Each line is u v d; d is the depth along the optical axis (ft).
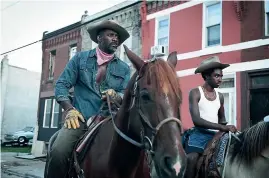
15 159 54.34
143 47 47.67
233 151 12.45
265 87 33.14
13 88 107.65
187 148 13.56
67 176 9.61
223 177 11.94
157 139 6.64
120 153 8.28
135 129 7.59
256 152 11.69
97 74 10.50
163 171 6.40
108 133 9.07
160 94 6.86
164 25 45.78
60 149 9.32
